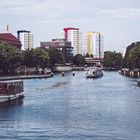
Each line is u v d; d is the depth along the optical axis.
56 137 50.69
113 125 58.00
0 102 83.19
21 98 93.31
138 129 55.12
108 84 147.00
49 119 63.50
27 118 64.50
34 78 191.00
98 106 78.56
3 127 56.91
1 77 157.50
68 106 78.69
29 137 50.78
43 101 87.19
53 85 140.50
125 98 93.69
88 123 59.72
